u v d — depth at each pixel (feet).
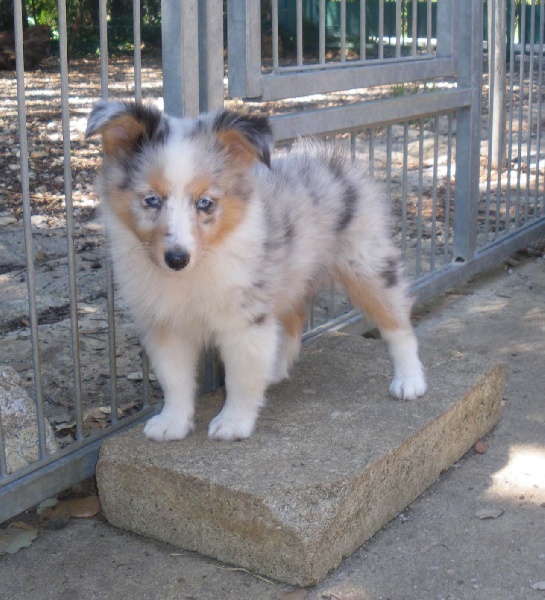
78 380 3.58
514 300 5.51
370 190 3.98
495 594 3.13
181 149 3.17
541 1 6.47
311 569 3.15
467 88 5.35
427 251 6.23
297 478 3.24
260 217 3.41
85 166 8.80
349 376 4.00
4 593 3.17
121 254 3.41
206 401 3.82
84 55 16.26
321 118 4.21
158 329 3.53
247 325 3.46
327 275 3.91
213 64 3.76
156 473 3.33
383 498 3.42
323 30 4.25
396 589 3.16
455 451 3.83
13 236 6.60
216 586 3.19
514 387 4.45
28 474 3.46
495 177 8.14
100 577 3.24
